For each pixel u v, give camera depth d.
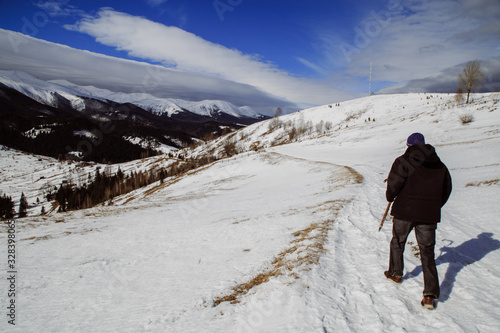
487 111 55.59
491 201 8.71
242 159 72.38
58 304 5.32
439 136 46.06
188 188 56.62
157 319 4.21
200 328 3.76
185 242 9.36
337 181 21.36
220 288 5.04
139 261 7.78
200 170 75.31
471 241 5.60
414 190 3.68
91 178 130.62
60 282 6.54
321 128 149.38
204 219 13.88
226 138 199.88
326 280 4.56
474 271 4.29
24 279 6.86
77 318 4.66
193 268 6.59
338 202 11.59
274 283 4.77
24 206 90.50
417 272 4.50
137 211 19.08
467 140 37.00
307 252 5.89
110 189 100.25
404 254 5.34
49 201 107.44
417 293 3.88
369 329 3.24
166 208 19.92
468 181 13.07
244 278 5.34
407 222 3.79
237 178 52.66
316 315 3.58
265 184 34.88
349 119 154.88
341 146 64.31
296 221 9.62
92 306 5.10
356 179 19.48
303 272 4.91
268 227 9.57
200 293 4.97
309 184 24.86
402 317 3.40
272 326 3.50
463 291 3.76
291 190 22.59
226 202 20.73
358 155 46.94
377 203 10.95
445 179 3.63
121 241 10.49
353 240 6.66
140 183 96.88
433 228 3.62
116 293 5.63
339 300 3.95
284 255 6.21
